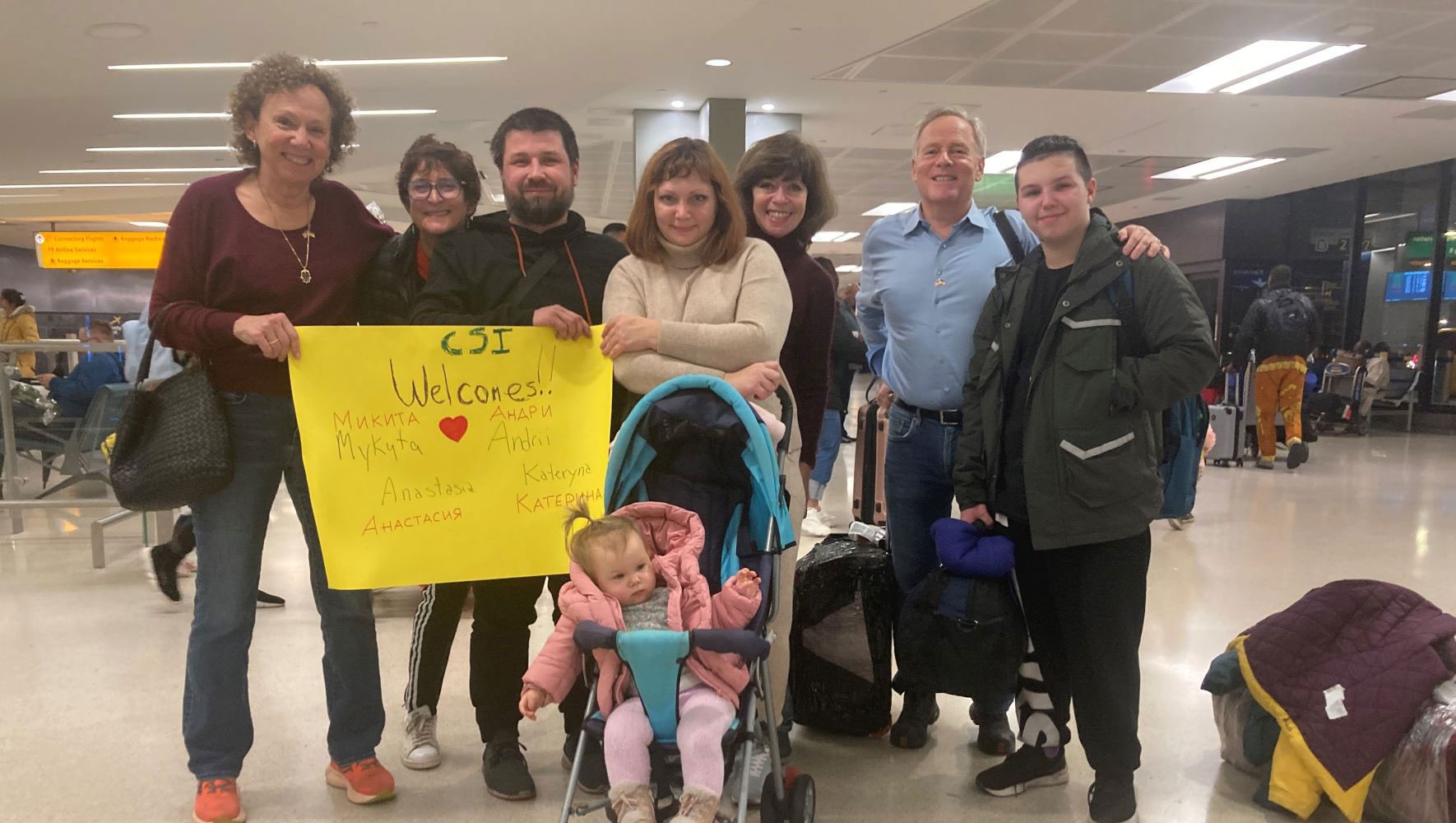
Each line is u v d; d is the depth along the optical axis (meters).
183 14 6.01
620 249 2.40
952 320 2.54
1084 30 6.52
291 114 1.98
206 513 2.12
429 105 8.83
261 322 1.96
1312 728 2.21
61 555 4.99
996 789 2.36
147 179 12.55
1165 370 1.98
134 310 21.70
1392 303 12.68
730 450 1.96
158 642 3.52
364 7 5.96
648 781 1.64
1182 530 5.50
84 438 4.97
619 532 1.81
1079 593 2.14
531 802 2.33
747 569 1.86
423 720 2.55
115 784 2.39
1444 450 9.84
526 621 2.38
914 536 2.64
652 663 1.65
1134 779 2.43
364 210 2.32
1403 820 2.16
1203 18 6.29
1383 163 11.52
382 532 2.08
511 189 2.24
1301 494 6.89
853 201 14.80
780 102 8.74
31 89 7.73
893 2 5.99
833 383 5.52
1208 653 3.37
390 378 2.08
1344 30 6.56
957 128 2.51
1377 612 2.36
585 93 8.45
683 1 5.96
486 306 2.25
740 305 2.07
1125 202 14.65
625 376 2.02
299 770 2.48
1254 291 14.32
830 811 2.28
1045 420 2.10
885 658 2.67
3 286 20.34
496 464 2.13
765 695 1.92
